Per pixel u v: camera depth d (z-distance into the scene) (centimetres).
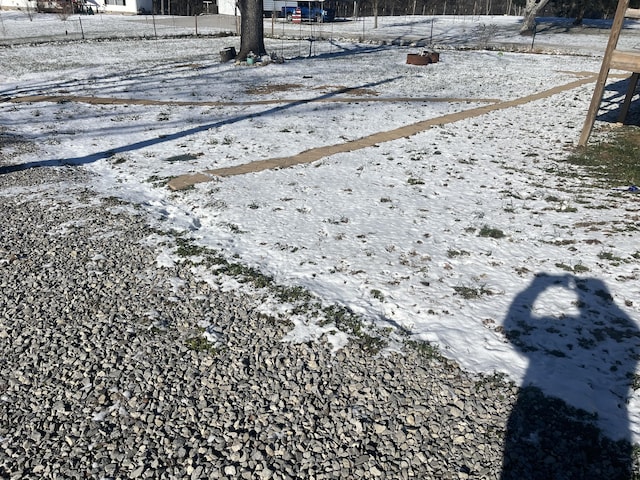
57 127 1138
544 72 1928
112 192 743
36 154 938
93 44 2806
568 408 343
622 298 461
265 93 1536
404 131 1077
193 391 367
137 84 1678
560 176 795
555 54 2489
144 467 306
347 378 377
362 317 441
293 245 570
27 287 498
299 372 383
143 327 437
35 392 366
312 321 439
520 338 412
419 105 1352
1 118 1220
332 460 310
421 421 338
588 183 759
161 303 471
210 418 343
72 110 1308
